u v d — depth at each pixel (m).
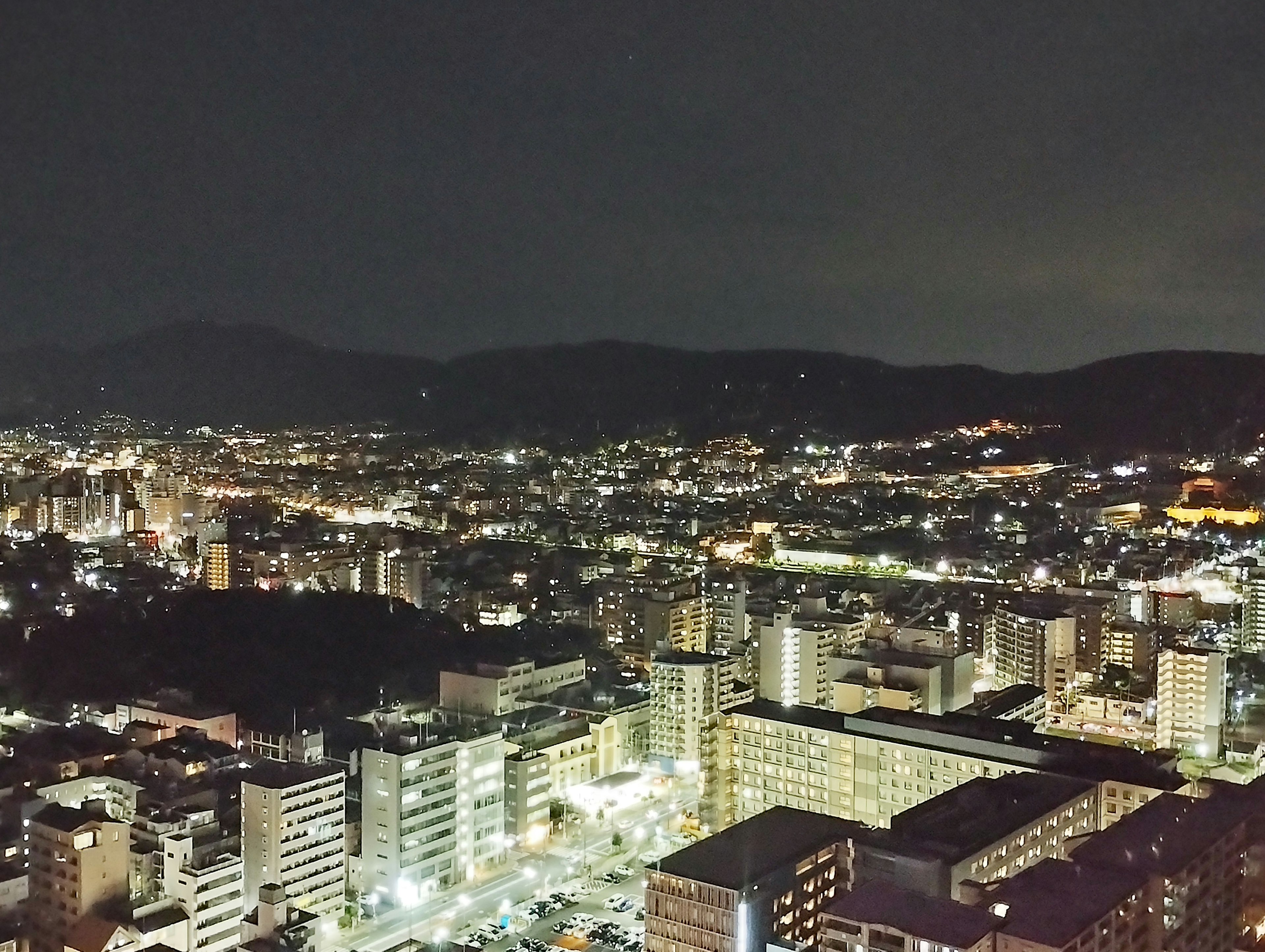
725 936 184.25
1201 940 181.25
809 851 198.00
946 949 146.25
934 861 192.50
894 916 153.62
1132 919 162.75
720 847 199.88
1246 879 197.00
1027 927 152.00
